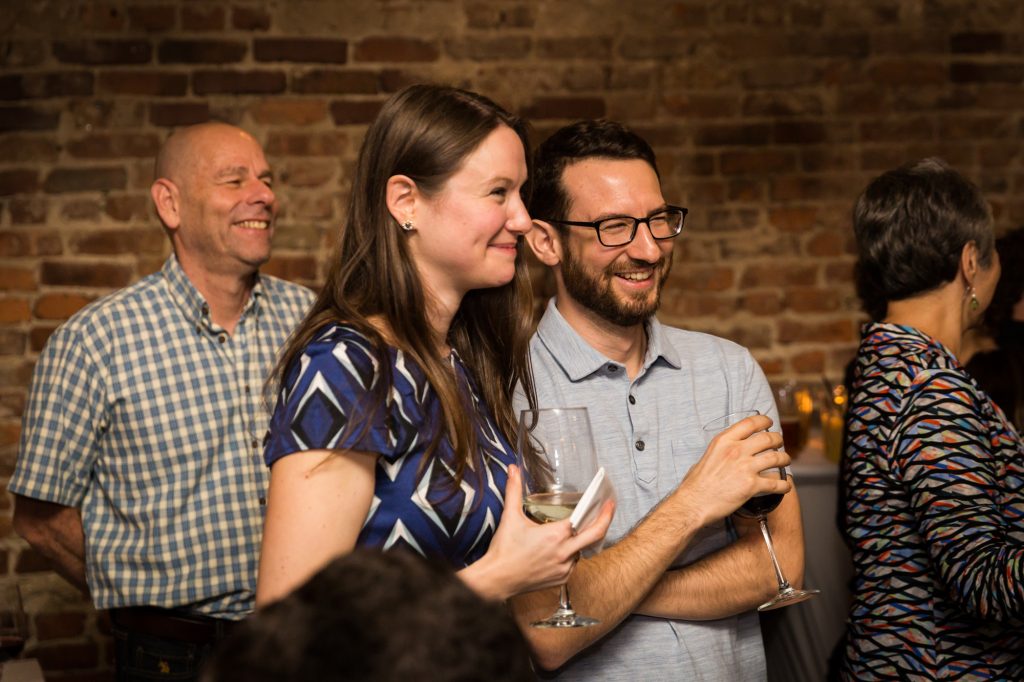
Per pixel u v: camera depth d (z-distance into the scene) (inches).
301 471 45.1
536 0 146.2
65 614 136.0
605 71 147.4
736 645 62.1
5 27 137.9
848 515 65.8
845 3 150.3
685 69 148.6
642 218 61.1
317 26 142.5
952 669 61.3
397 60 143.9
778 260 150.5
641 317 61.8
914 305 69.6
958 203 67.3
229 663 19.7
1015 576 53.7
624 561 55.5
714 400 64.8
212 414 89.0
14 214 138.2
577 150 62.7
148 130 139.9
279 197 142.3
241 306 93.6
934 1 151.1
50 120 138.6
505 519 46.7
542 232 63.9
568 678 58.9
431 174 49.9
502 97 145.9
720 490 56.1
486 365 58.1
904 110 151.4
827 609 107.5
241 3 141.1
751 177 149.9
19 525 88.7
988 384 96.7
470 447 50.4
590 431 49.0
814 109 150.3
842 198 150.9
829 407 122.1
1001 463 61.6
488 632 20.1
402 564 21.1
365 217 51.7
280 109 142.1
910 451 60.4
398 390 47.8
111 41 139.2
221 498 87.8
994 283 70.5
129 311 89.4
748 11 149.0
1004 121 152.3
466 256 50.5
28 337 138.3
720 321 150.3
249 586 87.6
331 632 19.5
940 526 58.2
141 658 86.7
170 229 91.7
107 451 87.5
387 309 50.4
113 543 86.7
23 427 88.0
